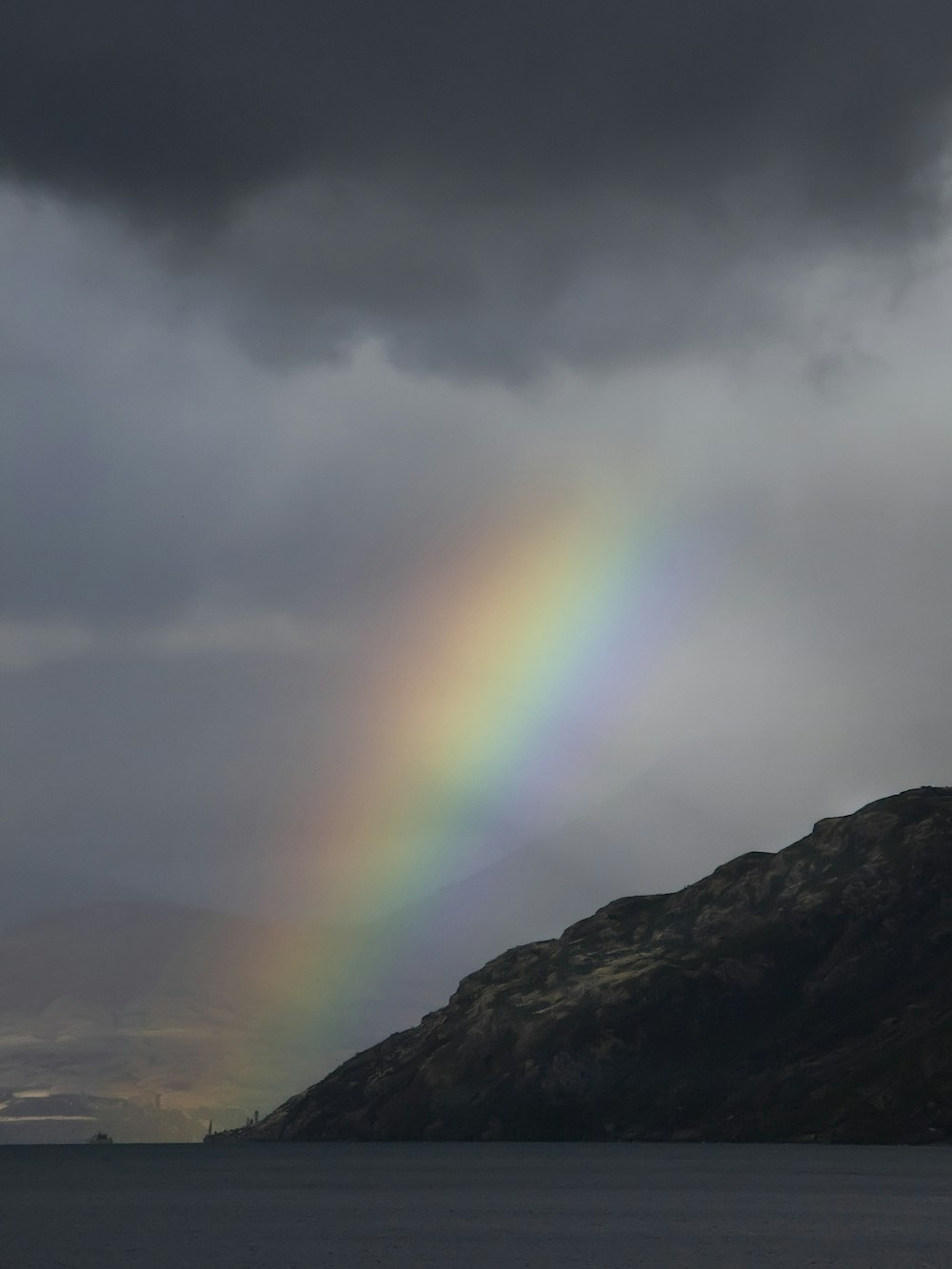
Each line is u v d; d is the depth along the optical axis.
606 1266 163.12
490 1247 186.25
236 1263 167.38
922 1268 158.50
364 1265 165.00
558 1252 179.38
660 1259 170.75
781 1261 166.12
